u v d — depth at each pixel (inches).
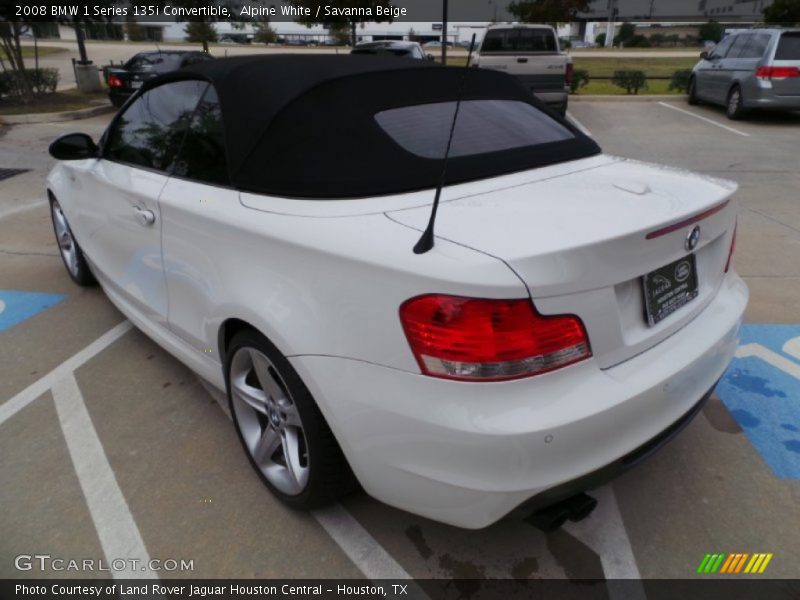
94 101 594.6
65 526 92.5
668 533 90.1
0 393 126.5
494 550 87.8
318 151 88.4
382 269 70.4
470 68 114.2
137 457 107.0
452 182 88.7
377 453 73.9
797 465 102.9
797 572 83.6
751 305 162.1
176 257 103.7
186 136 107.0
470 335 65.7
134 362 137.8
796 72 430.9
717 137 408.2
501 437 65.8
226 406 121.2
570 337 68.6
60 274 189.9
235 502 96.8
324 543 89.2
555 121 116.2
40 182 299.4
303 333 77.4
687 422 85.8
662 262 77.6
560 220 75.3
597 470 71.6
